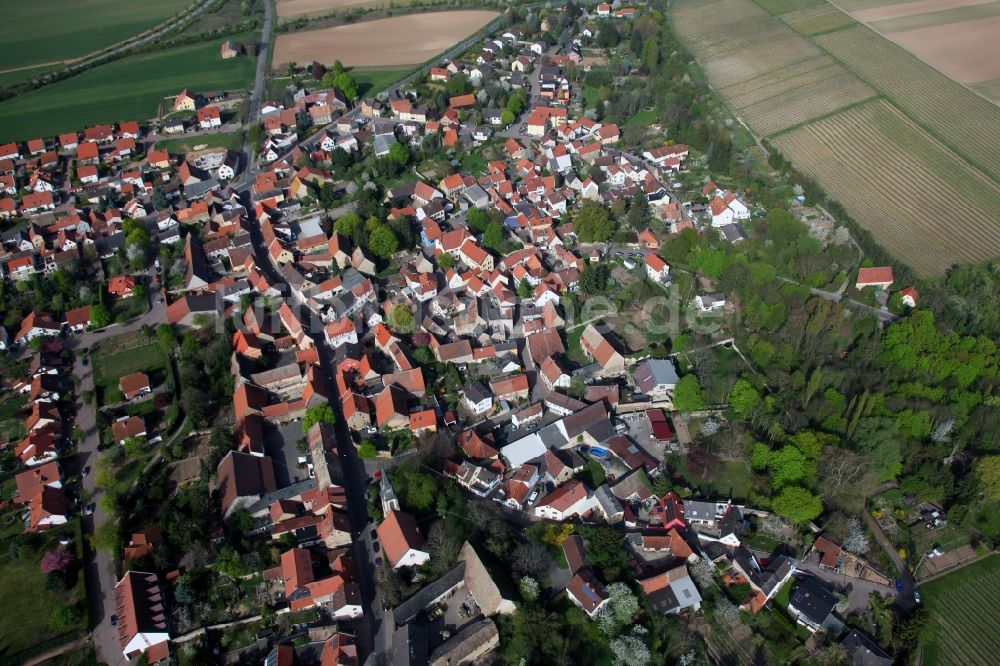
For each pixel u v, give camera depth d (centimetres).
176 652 11775
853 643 11819
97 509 14175
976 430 15025
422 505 13738
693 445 15412
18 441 15800
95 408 16450
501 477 14762
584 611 12138
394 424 15562
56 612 12131
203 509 13538
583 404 16088
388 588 12388
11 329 18925
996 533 13738
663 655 11650
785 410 15562
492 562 12731
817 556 13275
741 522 13525
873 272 19588
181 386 16725
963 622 12319
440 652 11356
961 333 17988
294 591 12275
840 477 13962
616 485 14388
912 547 13488
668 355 17612
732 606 12256
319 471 14400
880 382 16075
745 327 18388
